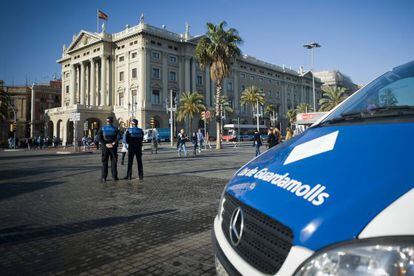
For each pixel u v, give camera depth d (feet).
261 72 246.47
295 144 7.09
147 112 173.99
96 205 19.54
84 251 12.03
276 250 4.41
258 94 197.36
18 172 37.99
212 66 99.91
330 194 4.48
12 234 13.99
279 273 4.21
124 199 21.29
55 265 10.80
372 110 7.49
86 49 204.64
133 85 179.11
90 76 208.03
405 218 3.69
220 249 5.84
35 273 10.20
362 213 3.97
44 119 203.10
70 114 176.45
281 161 6.30
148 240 13.20
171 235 13.80
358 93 9.34
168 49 186.91
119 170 39.09
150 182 28.73
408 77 8.47
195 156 65.57
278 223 4.53
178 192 23.73
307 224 4.20
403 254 3.48
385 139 5.41
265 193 5.25
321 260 3.85
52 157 69.67
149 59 177.78
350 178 4.66
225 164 46.70
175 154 73.82
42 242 12.99
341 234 3.89
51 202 20.45
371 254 3.60
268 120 248.52
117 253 11.83
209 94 205.46
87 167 44.04
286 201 4.77
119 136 30.04
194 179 30.58
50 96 242.37
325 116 8.91
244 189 5.88
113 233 14.11
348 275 3.64
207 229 14.64
